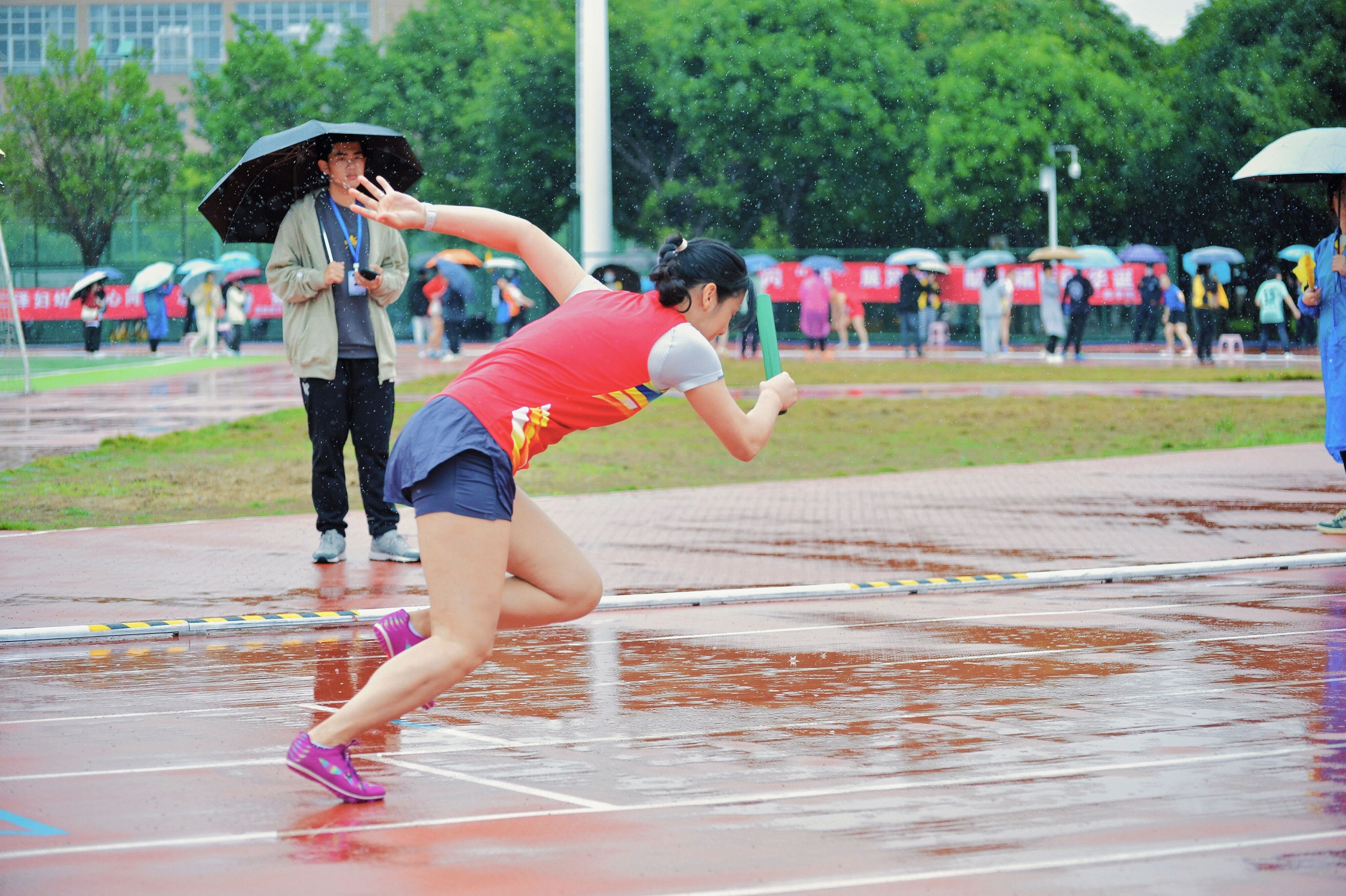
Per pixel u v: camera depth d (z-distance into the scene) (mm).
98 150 77312
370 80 76875
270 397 40594
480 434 7023
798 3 72812
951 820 6738
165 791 7348
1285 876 5945
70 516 19734
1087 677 9977
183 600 13242
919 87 73688
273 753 8156
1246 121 73375
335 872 6055
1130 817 6754
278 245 14883
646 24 73562
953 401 39000
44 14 107938
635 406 7312
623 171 74312
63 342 72188
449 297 55688
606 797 7176
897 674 10172
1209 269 60250
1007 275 61969
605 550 16156
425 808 7016
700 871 6043
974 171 73750
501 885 5887
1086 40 76000
